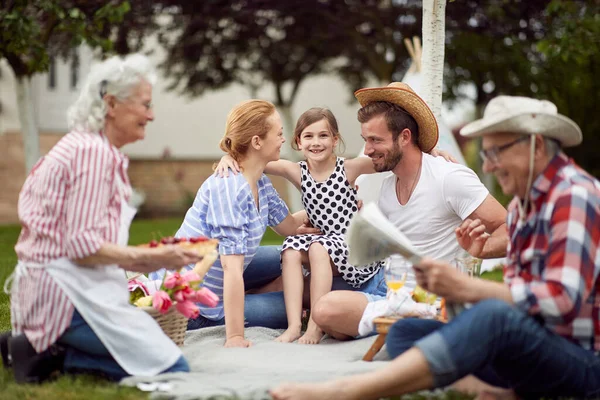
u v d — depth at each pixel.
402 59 17.05
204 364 4.31
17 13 10.45
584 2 11.94
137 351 3.96
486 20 15.71
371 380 3.33
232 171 5.14
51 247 3.90
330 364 4.35
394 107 5.06
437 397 3.70
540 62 15.60
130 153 21.30
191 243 4.28
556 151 3.55
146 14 16.12
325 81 22.16
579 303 3.34
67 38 15.19
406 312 4.34
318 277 5.15
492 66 15.33
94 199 3.85
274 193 5.49
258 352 4.62
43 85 19.77
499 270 9.69
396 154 5.04
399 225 5.23
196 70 17.91
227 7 16.36
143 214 21.16
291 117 18.75
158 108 21.34
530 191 3.54
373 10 16.45
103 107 4.02
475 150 18.67
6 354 4.36
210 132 21.77
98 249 3.84
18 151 19.11
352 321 4.86
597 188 3.50
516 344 3.36
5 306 6.45
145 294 4.76
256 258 5.54
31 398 3.74
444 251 5.16
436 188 5.06
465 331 3.32
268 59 17.91
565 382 3.46
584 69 15.23
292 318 5.13
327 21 16.78
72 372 4.09
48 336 3.91
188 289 4.47
